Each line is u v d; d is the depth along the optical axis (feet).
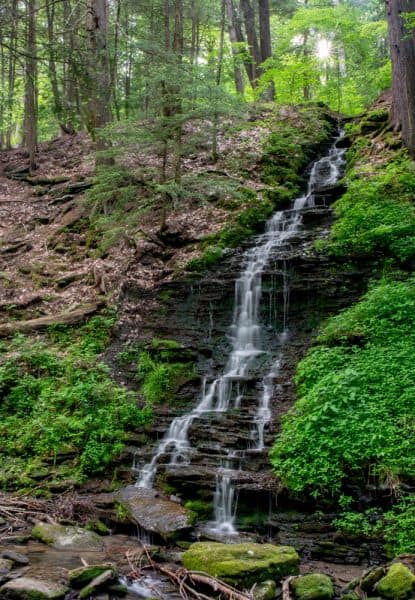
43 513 24.81
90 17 46.68
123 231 43.78
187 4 73.31
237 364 33.83
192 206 48.16
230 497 24.09
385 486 21.80
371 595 17.37
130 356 36.32
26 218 57.47
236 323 37.06
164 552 21.25
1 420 32.86
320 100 71.92
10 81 75.31
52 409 32.37
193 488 25.00
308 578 18.12
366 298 32.94
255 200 46.26
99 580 17.71
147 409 31.86
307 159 53.98
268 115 62.44
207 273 40.57
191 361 34.86
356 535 21.18
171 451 28.04
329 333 31.17
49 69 33.27
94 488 27.35
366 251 35.35
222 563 18.48
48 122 79.20
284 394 30.12
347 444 23.32
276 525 22.84
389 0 46.14
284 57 74.08
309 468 23.26
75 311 40.32
